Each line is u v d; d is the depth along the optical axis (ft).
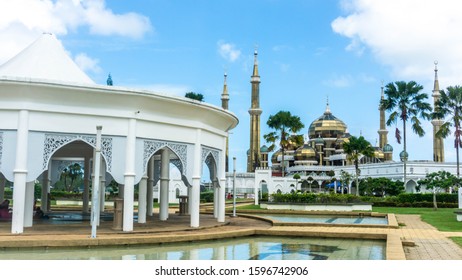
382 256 50.96
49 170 104.12
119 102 61.21
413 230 75.46
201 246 57.98
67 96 58.90
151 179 100.27
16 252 49.88
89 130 60.49
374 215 118.42
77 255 48.88
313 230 69.36
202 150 73.56
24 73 67.31
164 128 66.54
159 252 52.24
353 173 286.25
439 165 243.81
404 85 182.19
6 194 187.01
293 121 208.23
